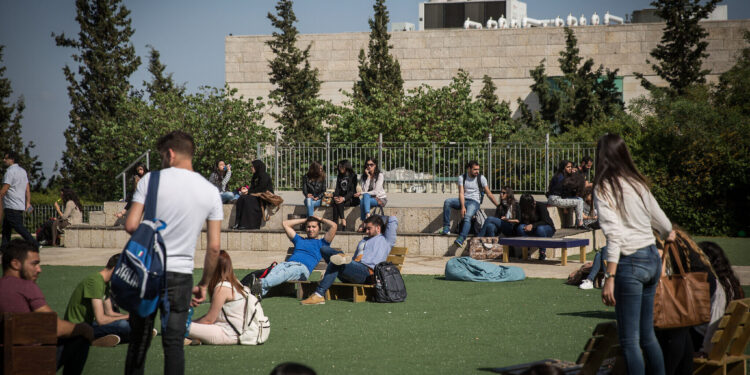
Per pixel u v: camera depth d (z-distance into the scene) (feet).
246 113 91.04
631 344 13.89
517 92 121.90
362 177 51.29
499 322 24.40
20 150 110.32
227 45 130.72
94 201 108.88
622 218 14.20
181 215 13.93
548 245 40.68
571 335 22.08
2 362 13.96
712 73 111.24
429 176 65.21
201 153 88.79
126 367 13.84
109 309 20.31
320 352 19.93
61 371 18.16
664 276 14.78
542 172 62.90
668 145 69.56
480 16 168.04
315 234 31.83
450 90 92.12
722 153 63.77
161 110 91.20
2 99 108.99
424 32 125.29
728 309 15.07
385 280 28.94
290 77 116.88
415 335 22.26
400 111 91.35
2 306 15.21
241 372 17.79
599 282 32.83
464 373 17.40
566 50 115.24
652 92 83.25
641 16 144.97
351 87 127.95
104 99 111.86
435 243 47.67
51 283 35.12
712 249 16.79
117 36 113.60
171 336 13.84
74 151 111.24
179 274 13.88
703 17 97.76
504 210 46.14
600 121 94.17
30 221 83.15
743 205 63.52
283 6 117.60
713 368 15.20
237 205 53.06
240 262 44.16
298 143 66.59
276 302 29.48
